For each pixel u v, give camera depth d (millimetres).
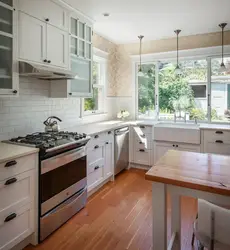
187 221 2400
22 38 2164
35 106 2809
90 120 4043
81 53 3133
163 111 4520
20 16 2135
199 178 1309
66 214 2381
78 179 2582
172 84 4406
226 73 3955
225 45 3869
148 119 4645
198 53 4086
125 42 4609
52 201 2166
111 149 3551
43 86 2908
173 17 3236
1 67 2035
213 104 4102
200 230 1256
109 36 4188
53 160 2150
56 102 3176
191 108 4270
